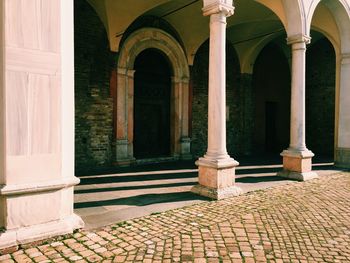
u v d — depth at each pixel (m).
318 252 3.44
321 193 6.35
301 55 8.13
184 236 3.84
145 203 5.34
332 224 4.39
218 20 5.81
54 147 3.62
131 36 10.01
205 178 6.01
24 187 3.36
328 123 14.91
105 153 9.73
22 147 3.40
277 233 4.00
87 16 9.09
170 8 10.27
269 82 15.41
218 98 5.87
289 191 6.49
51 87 3.60
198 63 12.69
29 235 3.39
